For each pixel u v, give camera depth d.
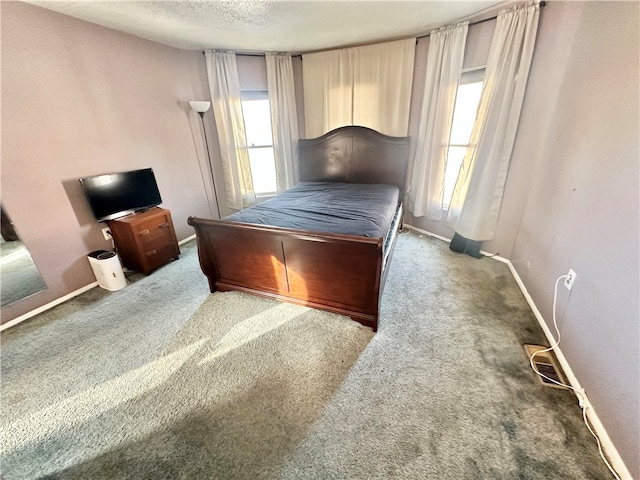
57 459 1.23
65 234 2.39
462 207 2.93
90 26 2.41
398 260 2.94
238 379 1.60
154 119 3.08
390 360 1.70
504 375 1.57
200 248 2.22
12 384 1.61
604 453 1.18
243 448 1.25
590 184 1.58
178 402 1.47
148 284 2.64
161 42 3.03
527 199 2.53
